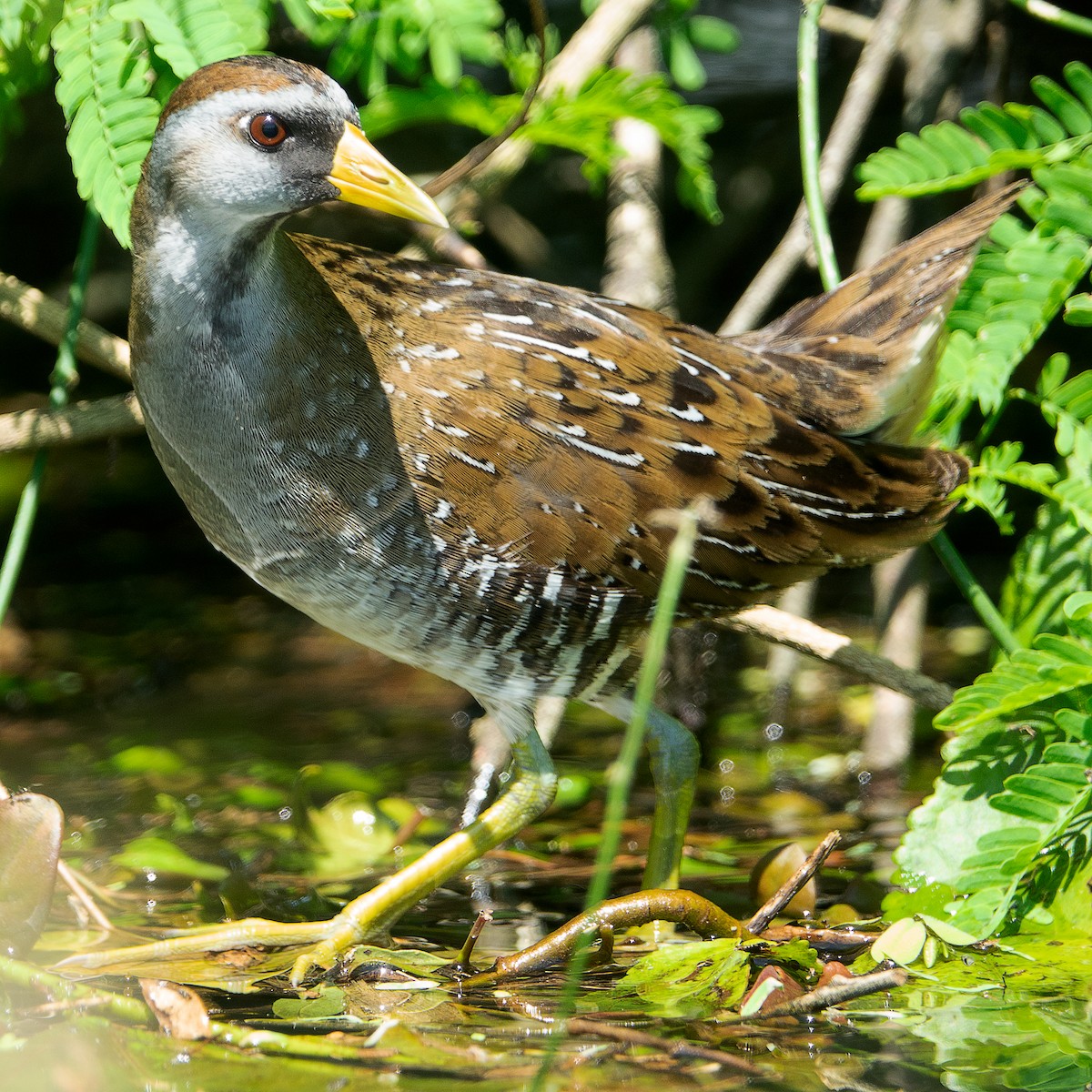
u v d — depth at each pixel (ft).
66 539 42.14
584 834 24.16
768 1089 14.51
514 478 19.43
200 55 20.51
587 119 26.00
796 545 20.58
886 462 20.88
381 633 20.11
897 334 21.91
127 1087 14.53
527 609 19.77
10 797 17.46
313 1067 15.01
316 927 18.63
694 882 21.71
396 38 25.14
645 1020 16.40
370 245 38.60
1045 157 21.77
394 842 23.31
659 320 20.97
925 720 29.58
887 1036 15.85
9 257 44.57
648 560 19.88
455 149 37.96
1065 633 22.41
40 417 23.30
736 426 20.27
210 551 42.29
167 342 18.72
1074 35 34.22
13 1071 14.89
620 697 21.40
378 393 19.11
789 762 28.12
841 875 21.74
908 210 29.99
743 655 33.81
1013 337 21.49
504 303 20.16
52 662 34.09
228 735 29.27
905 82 32.86
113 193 20.62
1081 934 18.85
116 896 21.06
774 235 40.57
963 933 18.03
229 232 18.34
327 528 19.29
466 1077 14.78
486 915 18.03
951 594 36.35
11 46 21.67
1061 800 18.72
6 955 17.08
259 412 18.83
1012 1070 14.99
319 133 18.11
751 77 39.27
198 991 17.52
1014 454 20.94
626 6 28.09
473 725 25.79
